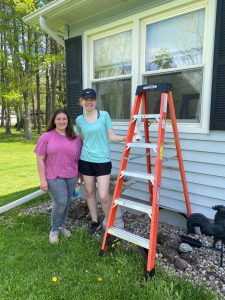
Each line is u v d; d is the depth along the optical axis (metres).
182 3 3.12
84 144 3.13
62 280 2.42
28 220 3.82
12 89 14.27
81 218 3.88
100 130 2.99
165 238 2.98
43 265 2.66
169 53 3.39
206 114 3.07
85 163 3.12
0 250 2.96
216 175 3.10
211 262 2.71
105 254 2.80
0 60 13.79
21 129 22.02
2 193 5.52
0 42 14.80
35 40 13.91
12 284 2.37
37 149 3.02
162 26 3.41
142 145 2.67
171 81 3.41
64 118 3.04
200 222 2.79
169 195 3.56
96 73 4.37
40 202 4.82
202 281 2.41
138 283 2.32
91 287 2.30
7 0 13.41
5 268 2.62
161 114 2.55
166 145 3.49
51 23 4.61
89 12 4.08
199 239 3.18
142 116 2.72
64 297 2.21
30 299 2.18
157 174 2.48
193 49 3.16
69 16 4.26
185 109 3.31
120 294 2.20
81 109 4.50
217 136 3.04
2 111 27.42
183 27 3.22
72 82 4.63
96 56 4.32
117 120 4.12
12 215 4.13
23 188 5.92
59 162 3.04
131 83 3.81
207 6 2.95
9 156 10.09
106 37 4.12
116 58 4.02
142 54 3.65
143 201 3.91
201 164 3.21
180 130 3.31
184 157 3.33
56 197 3.07
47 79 18.27
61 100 19.98
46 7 4.07
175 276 2.44
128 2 3.65
